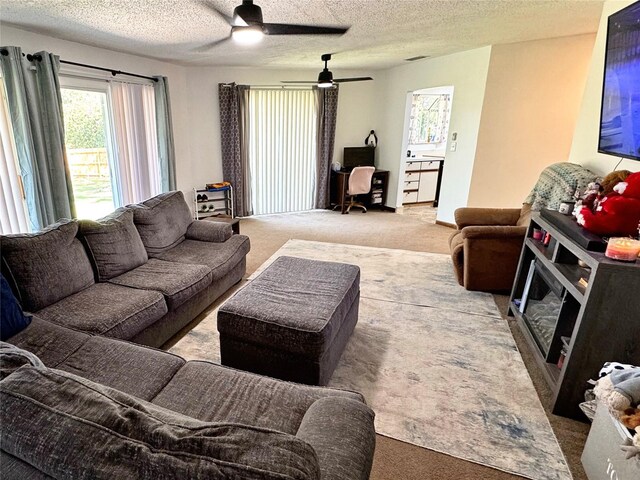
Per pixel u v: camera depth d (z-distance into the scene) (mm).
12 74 2877
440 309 3076
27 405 802
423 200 7387
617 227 1920
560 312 2127
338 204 6684
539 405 2023
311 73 6016
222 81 5598
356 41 3852
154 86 4730
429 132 7438
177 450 714
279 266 2684
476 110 4809
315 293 2268
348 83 6398
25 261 2062
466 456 1693
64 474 724
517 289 2990
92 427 760
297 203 6582
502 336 2695
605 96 2514
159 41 3596
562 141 4492
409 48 4445
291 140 6199
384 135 6664
